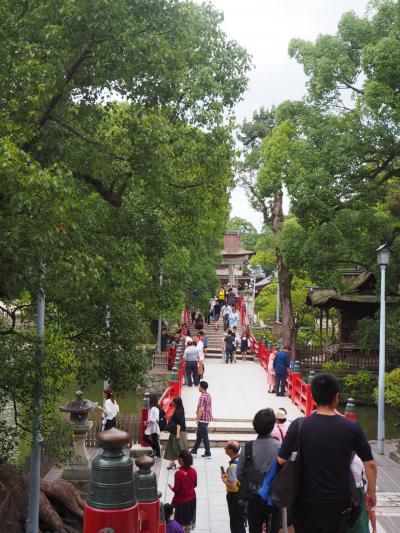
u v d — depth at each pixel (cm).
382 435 2048
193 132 1519
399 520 1304
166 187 1435
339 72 2783
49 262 962
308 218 2812
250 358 3884
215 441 1986
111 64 1134
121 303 1277
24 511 1227
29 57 1009
